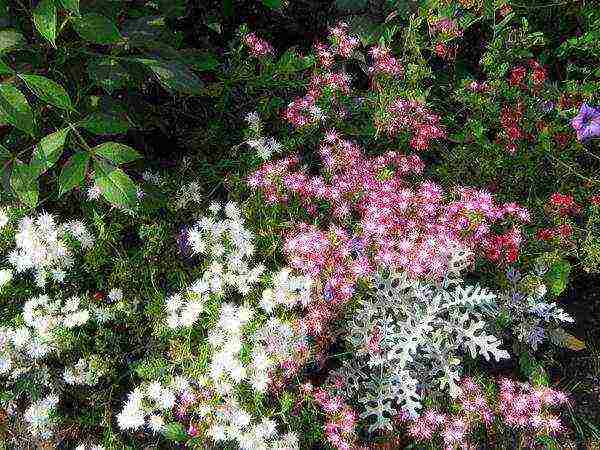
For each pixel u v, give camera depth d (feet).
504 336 2.72
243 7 3.26
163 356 2.41
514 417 2.35
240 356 2.27
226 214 2.50
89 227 2.47
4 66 1.90
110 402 2.43
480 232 2.53
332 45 2.86
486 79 3.17
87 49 2.31
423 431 2.34
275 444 2.21
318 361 2.48
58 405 2.46
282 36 3.32
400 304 2.48
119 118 2.18
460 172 2.85
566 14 3.18
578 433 2.61
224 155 2.85
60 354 2.38
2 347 2.23
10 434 2.39
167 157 2.90
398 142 2.94
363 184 2.56
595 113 2.66
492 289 2.74
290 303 2.28
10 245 2.42
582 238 2.70
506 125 2.76
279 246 2.54
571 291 2.90
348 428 2.27
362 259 2.40
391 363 2.46
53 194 2.57
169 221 2.64
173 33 2.62
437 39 2.91
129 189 2.10
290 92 3.02
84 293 2.47
